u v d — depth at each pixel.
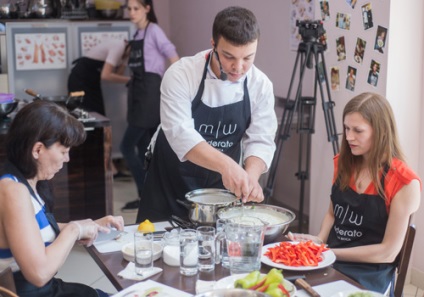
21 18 5.72
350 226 2.49
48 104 2.04
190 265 1.96
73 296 2.16
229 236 1.95
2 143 3.88
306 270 1.97
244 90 2.51
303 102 3.75
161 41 5.01
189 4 6.29
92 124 3.98
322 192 3.90
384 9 3.28
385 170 2.39
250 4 5.07
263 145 2.57
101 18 5.95
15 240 1.90
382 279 2.35
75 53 5.88
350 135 2.41
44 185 2.16
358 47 3.49
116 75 5.54
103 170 4.14
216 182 2.62
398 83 3.35
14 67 5.71
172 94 2.44
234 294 1.63
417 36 3.35
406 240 2.26
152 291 1.82
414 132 3.43
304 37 3.63
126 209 5.16
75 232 2.08
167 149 2.61
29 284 2.05
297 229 4.43
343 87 3.64
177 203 2.64
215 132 2.56
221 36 2.18
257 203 2.39
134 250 2.04
